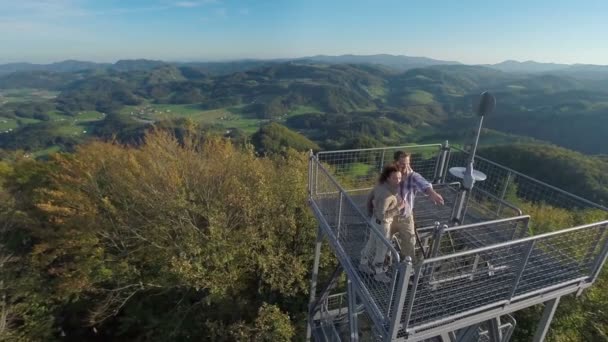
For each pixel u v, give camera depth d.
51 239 17.20
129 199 17.64
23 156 29.98
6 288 15.28
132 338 16.84
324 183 8.70
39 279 16.39
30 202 19.73
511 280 5.18
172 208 15.59
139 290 16.94
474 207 7.76
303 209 15.95
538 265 5.57
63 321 17.22
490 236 6.40
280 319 12.83
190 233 14.93
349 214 7.38
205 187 16.53
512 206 6.52
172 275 15.49
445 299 4.78
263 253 15.47
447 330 4.64
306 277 15.96
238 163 18.03
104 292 17.03
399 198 5.02
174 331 14.95
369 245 5.26
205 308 15.90
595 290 11.58
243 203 15.28
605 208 5.59
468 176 5.57
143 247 16.66
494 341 6.08
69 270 16.73
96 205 16.98
